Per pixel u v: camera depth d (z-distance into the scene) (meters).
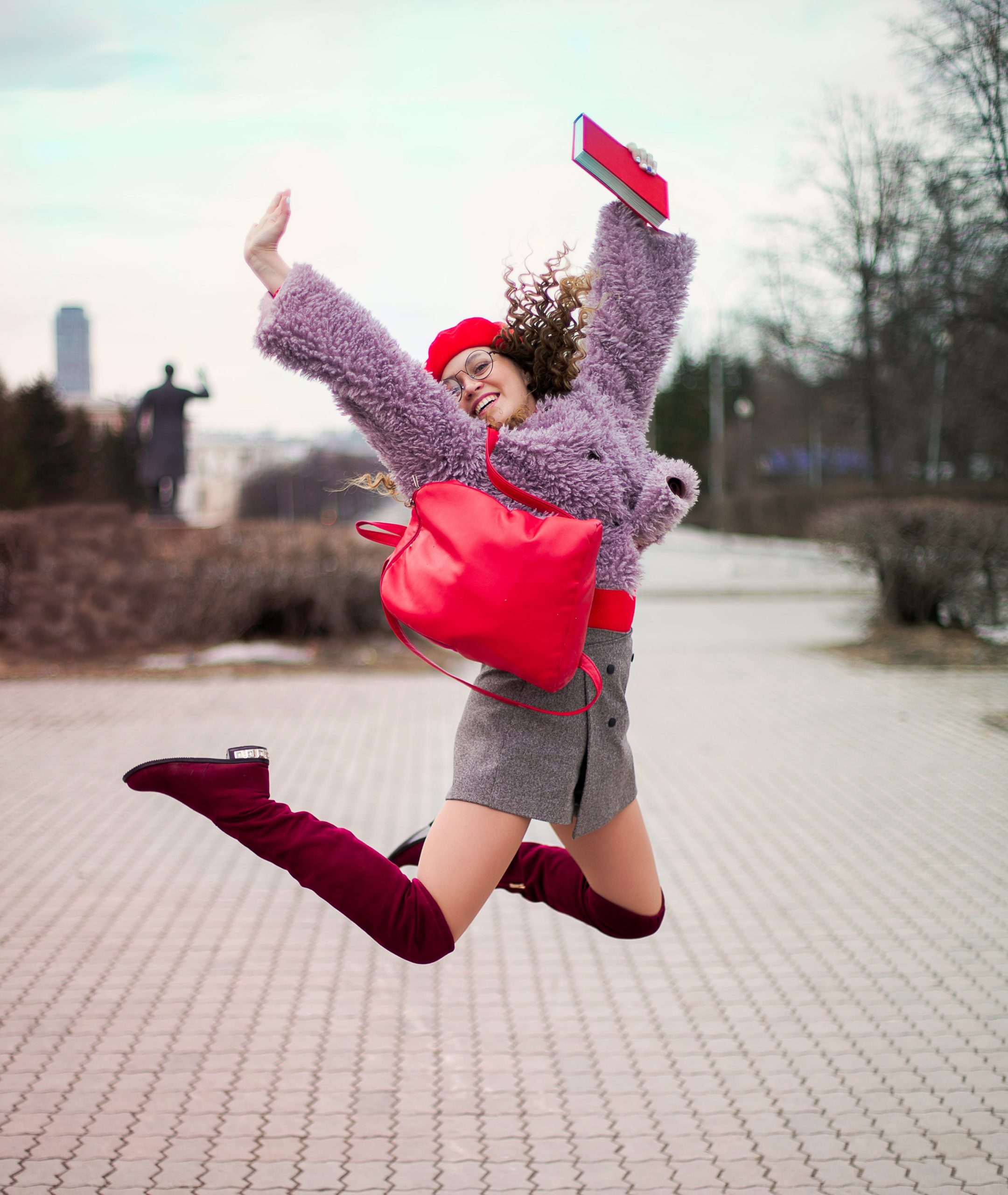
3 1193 2.84
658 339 2.26
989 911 4.88
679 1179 2.92
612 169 2.15
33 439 58.34
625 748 2.04
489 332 2.12
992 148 10.44
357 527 2.10
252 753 1.80
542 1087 3.41
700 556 35.50
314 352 1.87
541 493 1.97
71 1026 3.81
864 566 13.95
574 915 2.25
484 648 1.76
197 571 13.05
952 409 21.20
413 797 6.82
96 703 10.12
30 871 5.46
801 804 6.67
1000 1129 3.15
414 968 4.32
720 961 4.38
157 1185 2.88
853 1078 3.45
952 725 8.89
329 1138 3.11
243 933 4.68
